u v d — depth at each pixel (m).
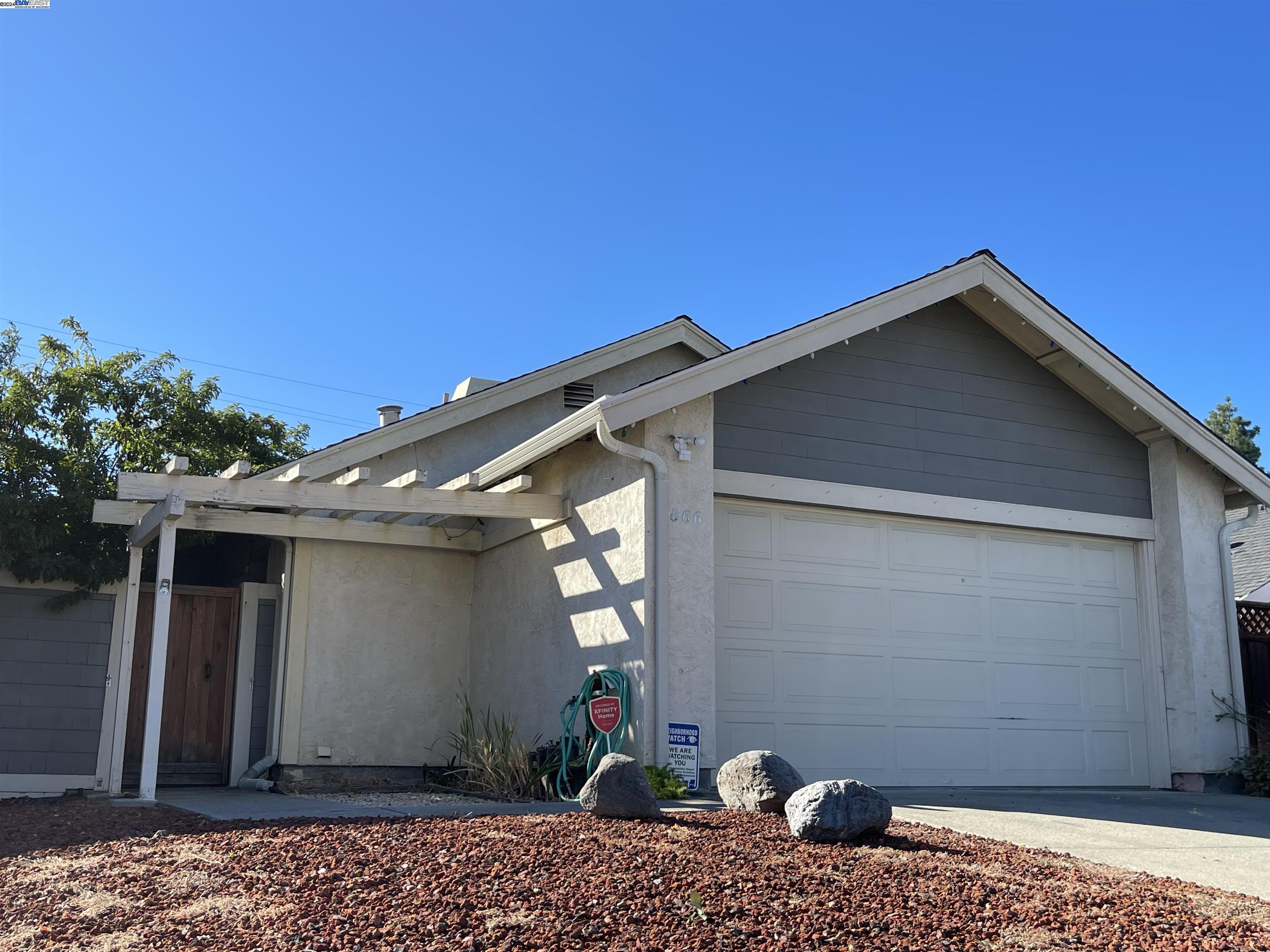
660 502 9.66
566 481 11.16
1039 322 11.49
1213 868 6.56
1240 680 12.05
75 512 11.45
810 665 10.55
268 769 11.91
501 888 5.11
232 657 12.73
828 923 4.71
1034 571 11.86
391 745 12.31
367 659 12.39
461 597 13.06
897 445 11.22
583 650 10.43
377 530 12.44
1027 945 4.56
